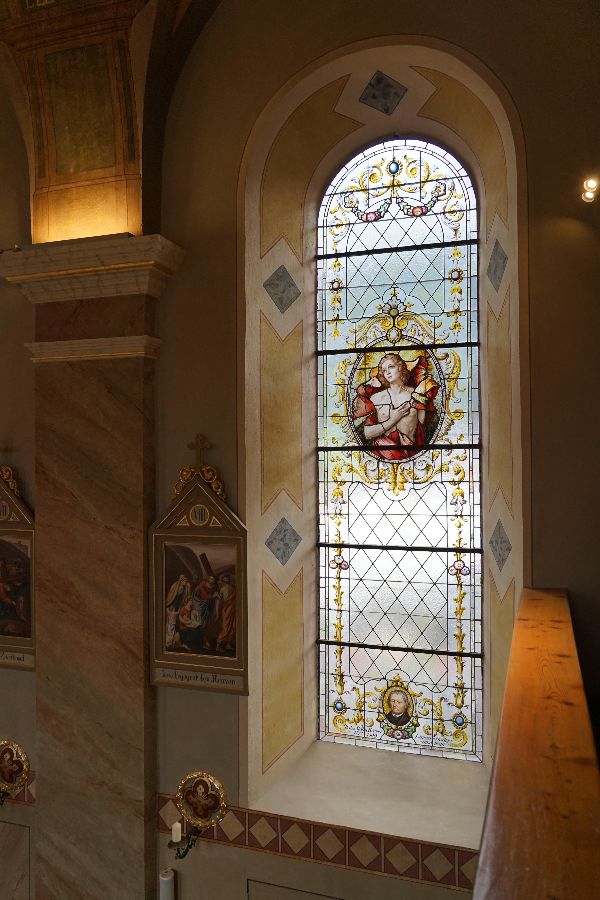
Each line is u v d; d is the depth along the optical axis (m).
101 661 6.77
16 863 7.16
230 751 6.47
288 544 7.10
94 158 6.84
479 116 6.41
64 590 6.90
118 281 6.67
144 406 6.70
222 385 6.62
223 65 6.68
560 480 5.52
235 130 6.63
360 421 7.47
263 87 6.55
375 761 7.01
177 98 6.83
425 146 7.43
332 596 7.49
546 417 5.56
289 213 7.31
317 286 7.67
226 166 6.65
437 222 7.33
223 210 6.65
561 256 5.58
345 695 7.39
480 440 7.02
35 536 7.05
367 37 6.20
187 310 6.74
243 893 6.36
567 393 5.53
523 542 5.57
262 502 6.76
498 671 6.30
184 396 6.74
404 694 7.17
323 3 6.38
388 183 7.54
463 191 7.26
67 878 6.76
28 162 7.18
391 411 7.37
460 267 7.21
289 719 7.01
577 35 5.66
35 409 7.04
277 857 6.29
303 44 6.44
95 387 6.84
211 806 6.50
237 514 6.53
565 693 2.81
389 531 7.32
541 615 4.39
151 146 6.71
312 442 7.55
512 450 5.89
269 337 6.95
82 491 6.87
